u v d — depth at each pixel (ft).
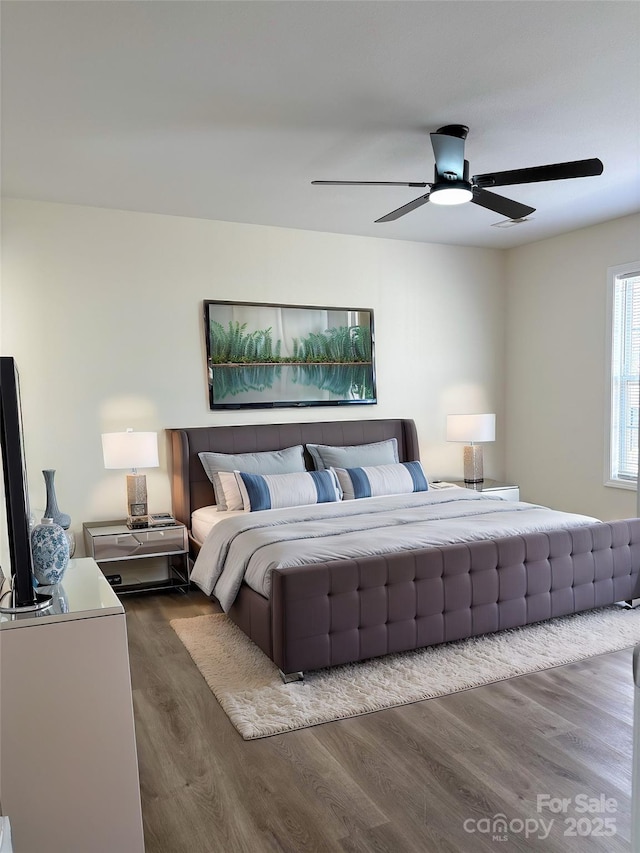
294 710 9.16
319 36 8.13
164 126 10.67
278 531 12.16
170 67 8.78
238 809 7.07
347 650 10.29
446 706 9.28
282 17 7.69
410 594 10.73
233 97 9.69
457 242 19.43
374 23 7.88
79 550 15.25
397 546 11.22
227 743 8.45
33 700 5.82
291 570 9.98
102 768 6.03
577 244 18.15
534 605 11.92
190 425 16.47
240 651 11.39
